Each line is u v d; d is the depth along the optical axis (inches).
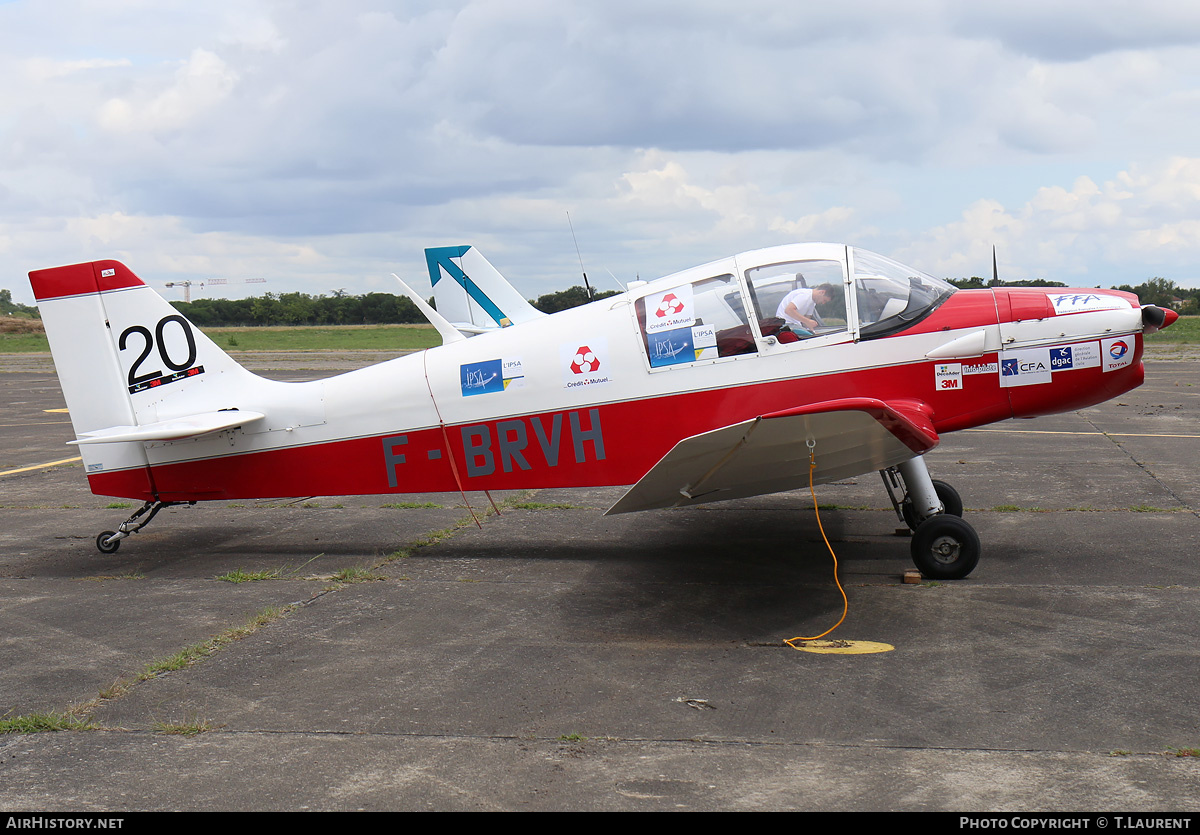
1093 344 225.0
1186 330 1697.8
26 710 151.3
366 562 255.0
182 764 129.8
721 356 234.4
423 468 257.4
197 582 237.1
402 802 117.2
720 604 204.5
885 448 208.1
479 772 125.3
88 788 123.0
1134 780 118.9
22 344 2212.1
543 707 147.7
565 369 243.9
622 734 136.5
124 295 266.2
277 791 121.1
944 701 145.9
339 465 262.4
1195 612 189.0
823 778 121.0
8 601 221.0
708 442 190.5
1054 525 270.1
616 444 243.3
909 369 229.6
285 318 4153.5
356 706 149.9
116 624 200.1
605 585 224.1
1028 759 125.3
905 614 192.5
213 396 267.1
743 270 233.9
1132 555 235.0
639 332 239.6
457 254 758.5
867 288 231.5
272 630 193.2
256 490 267.7
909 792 116.8
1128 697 145.9
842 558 242.4
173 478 270.5
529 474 250.7
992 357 227.3
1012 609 193.8
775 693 151.2
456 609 206.2
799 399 231.5
